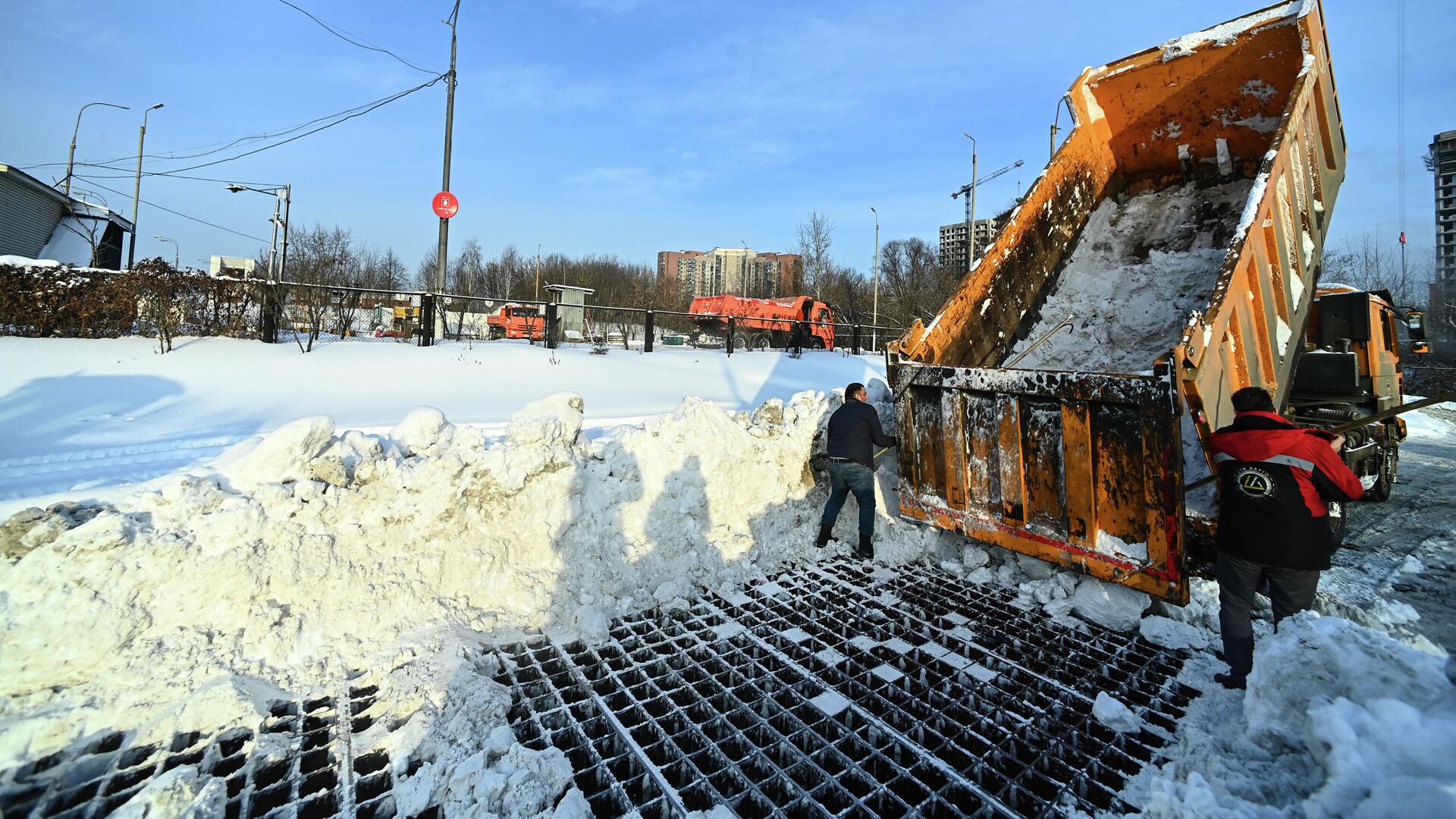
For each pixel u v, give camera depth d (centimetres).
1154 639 387
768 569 501
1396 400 838
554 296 1720
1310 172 524
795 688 336
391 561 375
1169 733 299
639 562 454
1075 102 610
